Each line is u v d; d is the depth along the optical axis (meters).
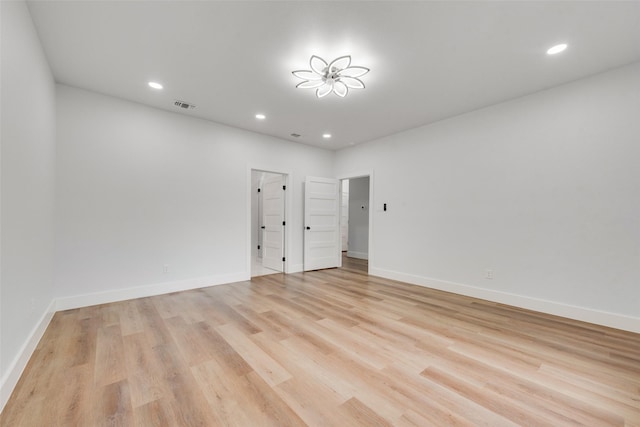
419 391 1.73
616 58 2.57
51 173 2.90
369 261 5.30
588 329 2.69
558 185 3.09
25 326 2.01
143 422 1.45
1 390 1.54
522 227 3.36
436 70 2.81
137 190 3.63
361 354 2.19
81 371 1.91
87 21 2.14
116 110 3.48
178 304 3.39
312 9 2.01
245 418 1.49
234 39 2.36
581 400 1.65
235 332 2.58
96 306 3.27
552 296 3.12
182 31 2.26
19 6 1.84
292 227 5.49
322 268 5.85
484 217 3.71
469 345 2.35
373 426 1.44
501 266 3.54
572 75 2.88
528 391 1.74
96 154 3.34
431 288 4.27
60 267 3.10
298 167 5.55
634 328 2.61
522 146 3.37
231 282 4.53
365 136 5.09
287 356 2.15
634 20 2.06
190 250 4.10
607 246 2.78
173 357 2.11
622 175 2.71
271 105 3.70
